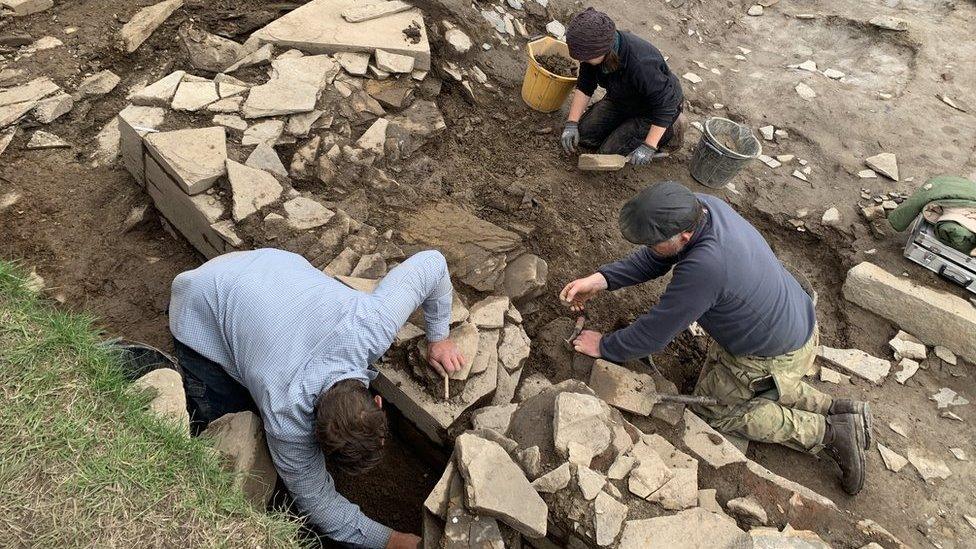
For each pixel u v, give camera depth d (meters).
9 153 3.57
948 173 4.61
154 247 3.49
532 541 2.52
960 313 3.48
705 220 2.52
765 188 4.45
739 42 5.78
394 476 3.02
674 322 2.61
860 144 4.80
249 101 3.61
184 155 3.21
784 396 2.87
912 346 3.57
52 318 2.36
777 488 2.63
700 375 3.18
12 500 1.93
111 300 3.19
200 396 2.50
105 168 3.65
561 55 4.73
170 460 2.14
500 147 4.31
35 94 3.76
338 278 2.92
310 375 2.04
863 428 2.78
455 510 2.23
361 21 4.29
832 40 5.82
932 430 3.23
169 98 3.55
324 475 2.28
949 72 5.46
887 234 4.12
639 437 2.62
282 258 2.38
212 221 3.11
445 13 4.64
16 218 3.35
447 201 3.75
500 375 2.91
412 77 4.18
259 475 2.34
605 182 4.29
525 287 3.27
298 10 4.27
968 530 2.87
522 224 3.81
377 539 2.34
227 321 2.21
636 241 2.47
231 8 4.54
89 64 4.00
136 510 2.01
